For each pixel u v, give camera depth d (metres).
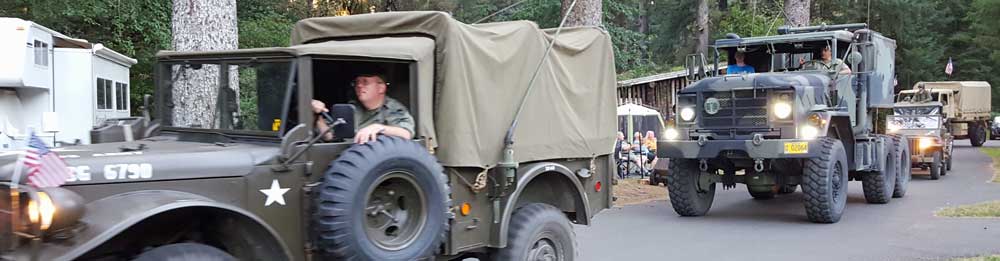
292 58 5.25
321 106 5.39
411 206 5.52
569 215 7.43
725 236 10.89
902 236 10.66
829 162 11.85
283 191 5.09
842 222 12.20
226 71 5.64
